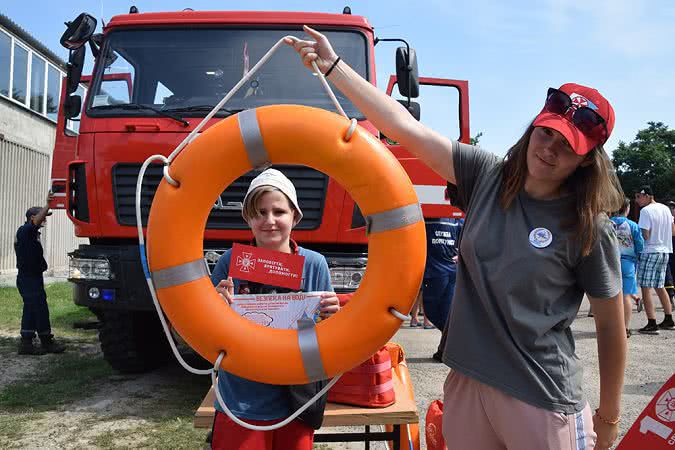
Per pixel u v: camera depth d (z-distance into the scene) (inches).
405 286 86.0
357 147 86.7
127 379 223.1
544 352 78.5
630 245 305.1
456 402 84.9
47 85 666.2
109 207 191.6
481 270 79.5
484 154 86.6
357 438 116.9
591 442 79.8
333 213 186.1
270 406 92.6
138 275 188.7
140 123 191.9
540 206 79.1
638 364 244.4
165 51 205.2
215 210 187.8
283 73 201.2
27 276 264.8
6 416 179.6
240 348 84.4
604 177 76.9
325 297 91.0
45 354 265.4
